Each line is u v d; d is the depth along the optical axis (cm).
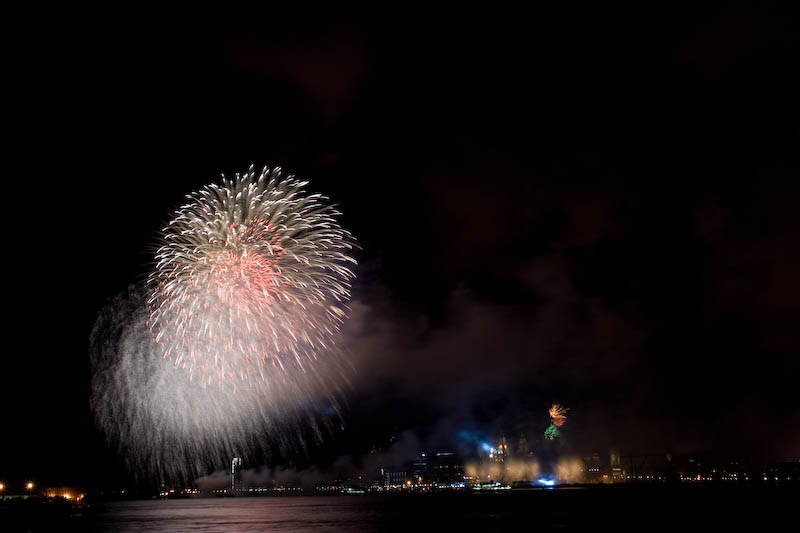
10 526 9969
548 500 19525
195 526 10606
